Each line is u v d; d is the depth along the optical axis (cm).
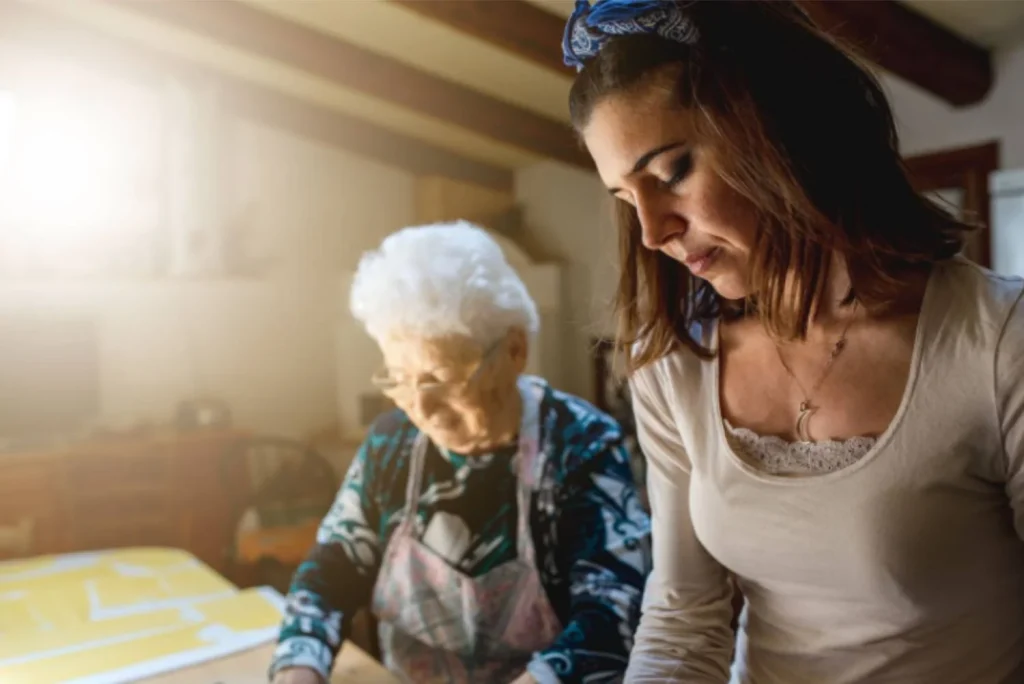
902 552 80
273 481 338
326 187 425
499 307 125
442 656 135
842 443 83
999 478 79
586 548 125
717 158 78
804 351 88
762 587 95
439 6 220
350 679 133
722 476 91
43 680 131
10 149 333
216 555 329
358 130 398
